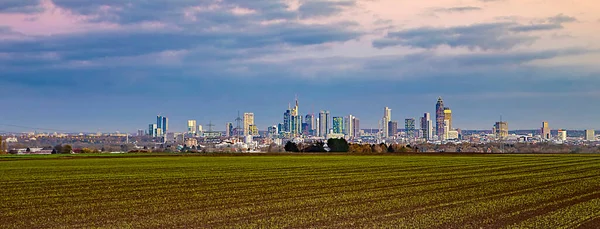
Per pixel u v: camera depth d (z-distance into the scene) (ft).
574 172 235.20
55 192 159.63
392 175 218.79
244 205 128.77
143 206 128.06
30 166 285.23
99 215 114.73
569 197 142.61
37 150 611.06
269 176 215.92
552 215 111.24
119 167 276.41
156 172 240.73
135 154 440.86
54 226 102.63
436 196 145.38
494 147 638.53
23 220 109.09
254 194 151.84
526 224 101.40
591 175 217.56
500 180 195.00
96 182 191.72
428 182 187.32
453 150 636.89
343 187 170.40
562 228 97.60
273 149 631.56
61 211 120.67
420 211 118.01
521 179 199.11
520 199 138.41
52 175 223.92
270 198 142.20
